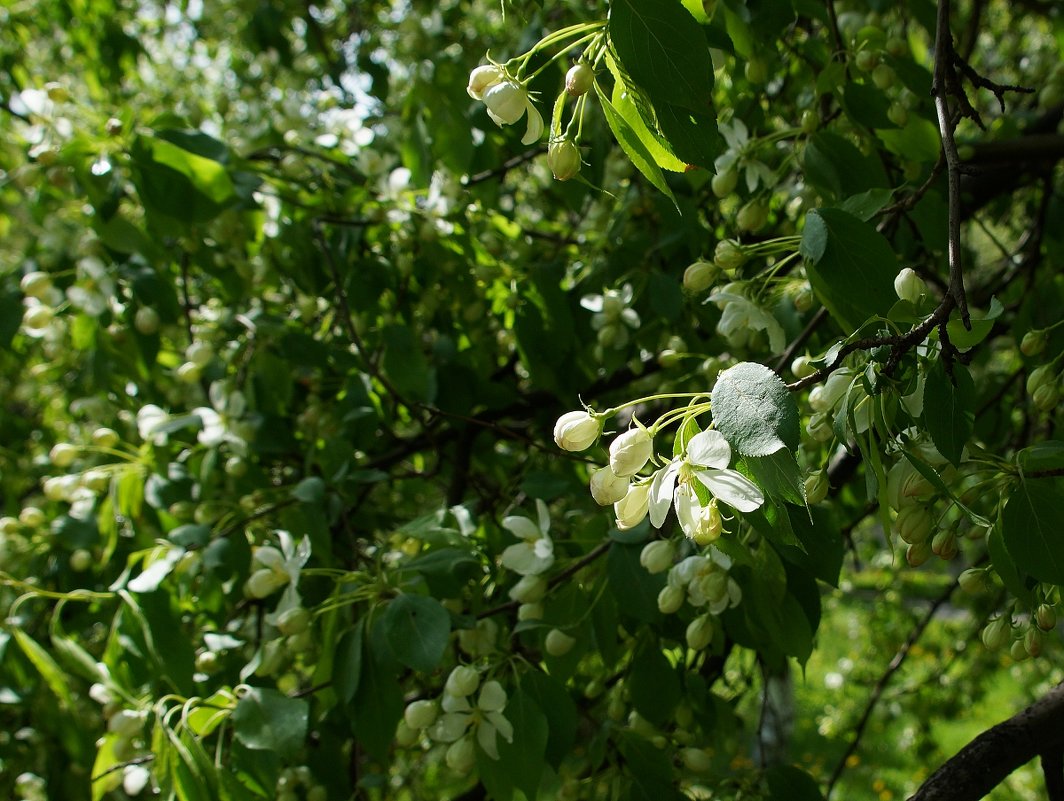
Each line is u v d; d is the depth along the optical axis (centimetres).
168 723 57
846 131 64
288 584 61
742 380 37
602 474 40
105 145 72
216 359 87
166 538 78
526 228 96
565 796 63
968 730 211
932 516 45
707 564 52
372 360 88
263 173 83
